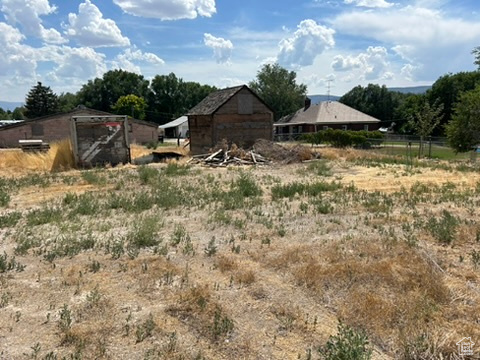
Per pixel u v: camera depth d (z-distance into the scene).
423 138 27.59
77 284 4.55
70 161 18.14
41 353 3.21
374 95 78.50
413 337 3.31
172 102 95.31
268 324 3.65
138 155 24.25
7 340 3.41
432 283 4.30
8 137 36.78
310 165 17.25
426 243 5.84
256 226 7.07
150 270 4.91
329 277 4.57
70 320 3.64
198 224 7.30
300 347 3.29
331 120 53.09
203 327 3.59
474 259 5.11
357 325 3.57
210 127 23.48
